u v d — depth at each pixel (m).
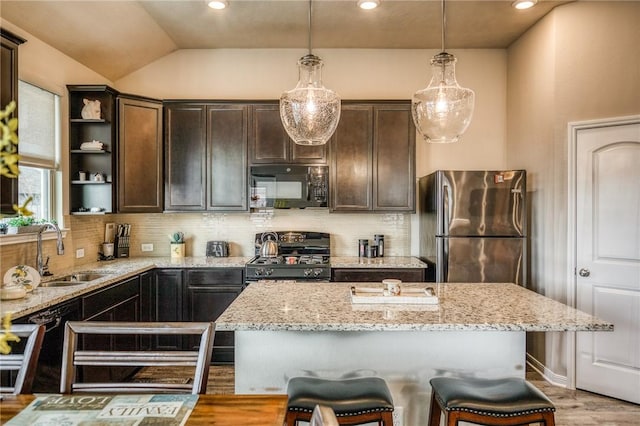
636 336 2.95
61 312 2.39
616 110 3.04
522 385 1.78
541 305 2.15
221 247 4.21
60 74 3.38
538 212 3.58
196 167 3.95
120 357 1.47
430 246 3.77
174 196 3.94
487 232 3.46
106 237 4.05
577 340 3.19
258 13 3.47
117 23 3.38
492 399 1.65
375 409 1.65
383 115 3.97
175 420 1.18
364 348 2.07
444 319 1.87
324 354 2.07
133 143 3.77
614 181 3.04
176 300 3.70
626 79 3.01
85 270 3.30
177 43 4.11
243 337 2.07
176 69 4.27
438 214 3.48
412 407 2.07
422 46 4.22
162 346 3.64
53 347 2.32
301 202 3.93
